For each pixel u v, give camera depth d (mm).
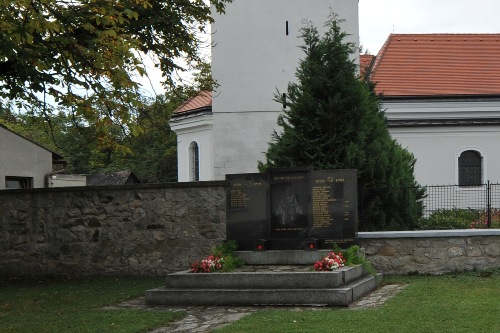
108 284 14648
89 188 16203
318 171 12695
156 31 17000
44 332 9367
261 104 24406
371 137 15773
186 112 30281
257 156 24422
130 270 15977
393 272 14016
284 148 15562
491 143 28016
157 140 51625
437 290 11469
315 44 16094
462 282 12477
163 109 17953
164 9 16625
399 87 29047
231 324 9242
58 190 16359
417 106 28188
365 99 15594
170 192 15828
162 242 15828
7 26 11180
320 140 15328
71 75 13008
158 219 15867
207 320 9820
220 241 15531
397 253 14023
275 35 24344
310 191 12695
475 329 8328
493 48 31531
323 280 10758
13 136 24234
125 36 12797
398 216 15094
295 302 10633
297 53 24250
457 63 30672
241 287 11148
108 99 12602
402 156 17016
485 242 13805
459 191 16891
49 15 12484
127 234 16016
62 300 12430
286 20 24281
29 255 16500
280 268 12047
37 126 17125
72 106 13414
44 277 16375
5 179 23781
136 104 12578
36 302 12383
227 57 24531
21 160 24734
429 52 31094
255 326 9008
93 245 16172
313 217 12672
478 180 28109
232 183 13039
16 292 13992
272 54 24375
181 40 17188
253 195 12914
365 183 15172
